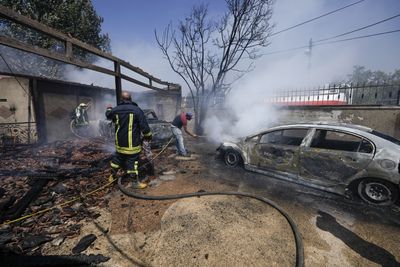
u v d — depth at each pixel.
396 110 5.99
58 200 3.47
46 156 5.86
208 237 2.62
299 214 3.13
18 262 2.15
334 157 3.59
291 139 4.32
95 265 2.18
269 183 4.21
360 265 2.20
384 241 2.54
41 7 12.91
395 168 3.11
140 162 5.40
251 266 2.20
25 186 3.91
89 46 5.17
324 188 3.72
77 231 2.70
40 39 13.02
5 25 12.00
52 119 9.48
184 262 2.25
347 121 6.75
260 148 4.54
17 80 8.68
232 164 5.16
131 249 2.42
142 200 3.52
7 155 6.02
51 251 2.35
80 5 14.36
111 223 2.89
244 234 2.67
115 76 6.51
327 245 2.49
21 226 2.75
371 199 3.34
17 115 8.85
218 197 3.60
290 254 2.34
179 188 3.99
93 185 4.03
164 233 2.69
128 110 3.76
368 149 3.42
